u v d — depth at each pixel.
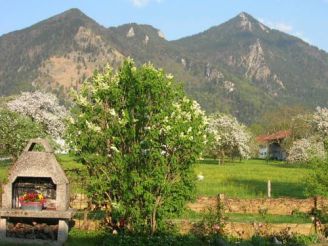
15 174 18.11
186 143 17.50
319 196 24.20
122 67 18.56
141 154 17.59
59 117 68.50
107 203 18.67
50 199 18.67
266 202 24.72
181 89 18.47
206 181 45.69
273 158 121.44
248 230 19.70
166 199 17.91
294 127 97.69
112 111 17.69
